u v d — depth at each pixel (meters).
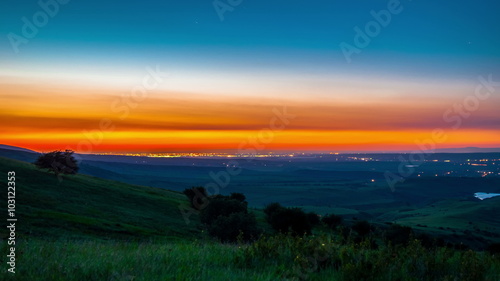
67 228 48.97
